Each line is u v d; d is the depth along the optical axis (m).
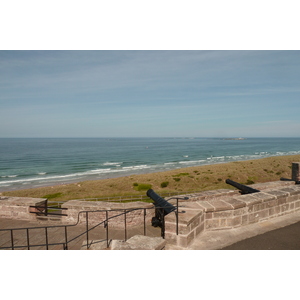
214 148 156.25
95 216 7.64
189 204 5.64
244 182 35.75
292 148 151.88
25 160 88.50
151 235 6.93
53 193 30.11
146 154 112.62
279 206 6.33
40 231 6.84
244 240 4.98
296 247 4.66
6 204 7.89
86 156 103.31
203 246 4.72
